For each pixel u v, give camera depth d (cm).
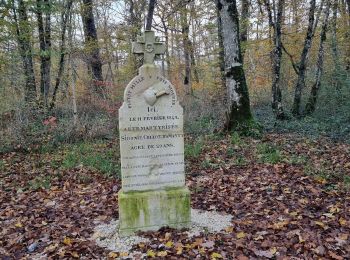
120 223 506
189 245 462
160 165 520
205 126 1346
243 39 1881
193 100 1791
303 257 427
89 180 812
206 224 535
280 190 674
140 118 507
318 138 1157
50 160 1003
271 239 474
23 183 813
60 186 785
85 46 1661
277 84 1539
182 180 529
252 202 622
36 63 1859
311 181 712
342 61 1669
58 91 1739
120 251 464
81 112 1489
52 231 541
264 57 2459
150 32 501
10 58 1345
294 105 1653
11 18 1330
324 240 464
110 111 1366
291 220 533
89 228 544
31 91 1377
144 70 501
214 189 705
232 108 1209
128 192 514
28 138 1159
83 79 1712
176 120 518
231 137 1139
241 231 503
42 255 466
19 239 517
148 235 500
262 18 1892
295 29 2225
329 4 1628
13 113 1254
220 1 1205
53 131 1241
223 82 1725
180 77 2598
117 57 2056
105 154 1008
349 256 426
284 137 1167
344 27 1862
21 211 639
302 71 1655
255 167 834
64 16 1683
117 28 1784
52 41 1709
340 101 1406
